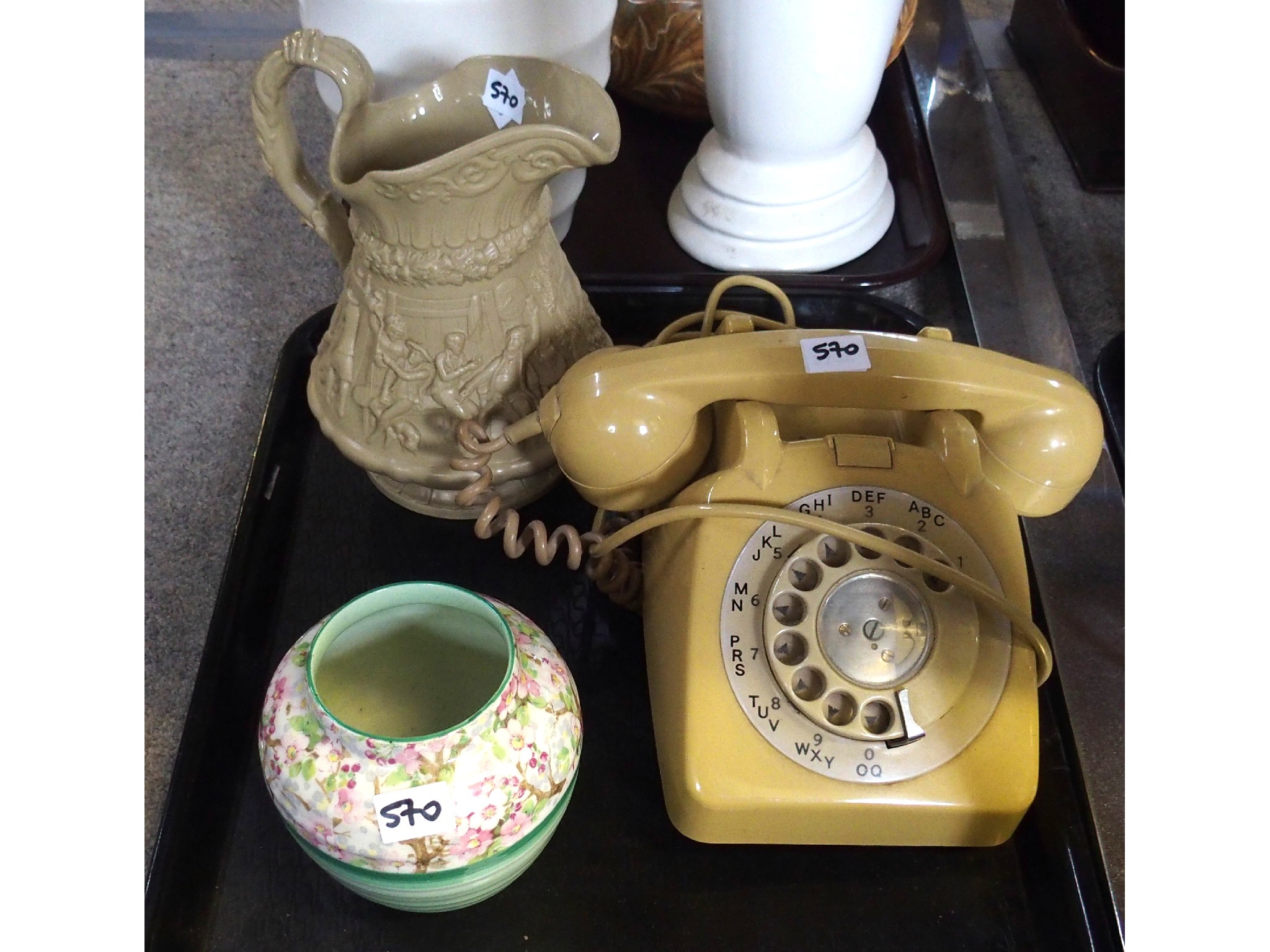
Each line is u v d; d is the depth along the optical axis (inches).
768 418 20.8
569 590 25.2
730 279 23.9
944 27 40.6
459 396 22.2
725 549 20.1
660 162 36.3
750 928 20.1
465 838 16.6
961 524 20.5
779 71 27.5
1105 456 29.4
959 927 20.2
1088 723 24.0
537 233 21.8
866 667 19.2
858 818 19.1
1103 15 35.8
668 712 19.8
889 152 36.4
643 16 32.9
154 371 34.1
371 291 21.7
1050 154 37.4
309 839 17.0
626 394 19.9
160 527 31.0
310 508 27.0
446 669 19.5
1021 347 31.1
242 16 45.1
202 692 23.2
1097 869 20.7
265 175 39.8
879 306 30.7
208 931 20.3
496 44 24.8
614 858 20.9
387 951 19.8
